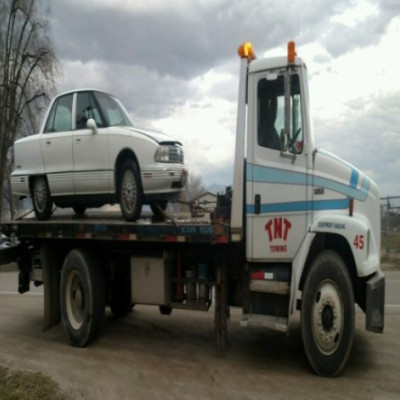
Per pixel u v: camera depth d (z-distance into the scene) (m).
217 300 5.89
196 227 5.77
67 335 6.77
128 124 7.73
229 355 6.05
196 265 6.31
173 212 7.12
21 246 8.20
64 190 7.77
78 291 6.85
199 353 6.16
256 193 5.59
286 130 5.39
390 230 17.39
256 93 5.61
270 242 5.53
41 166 8.08
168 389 4.91
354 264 5.51
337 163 5.56
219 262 5.87
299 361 5.81
